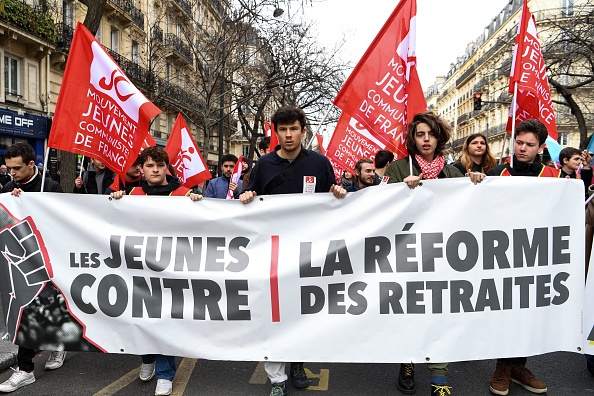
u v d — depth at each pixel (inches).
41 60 683.4
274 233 144.6
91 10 318.0
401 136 181.9
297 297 141.3
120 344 147.4
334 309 140.4
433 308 137.9
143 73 902.4
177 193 158.9
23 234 152.5
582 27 685.3
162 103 945.5
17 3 611.5
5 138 628.1
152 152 156.8
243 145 1905.8
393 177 155.1
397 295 138.7
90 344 148.7
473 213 138.6
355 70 185.3
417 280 138.5
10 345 178.9
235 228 145.7
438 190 139.9
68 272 150.8
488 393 149.9
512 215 138.3
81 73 160.9
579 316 138.3
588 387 154.8
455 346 136.4
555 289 138.9
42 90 689.0
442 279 138.2
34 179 163.2
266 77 820.6
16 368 167.6
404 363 149.3
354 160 188.7
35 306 150.9
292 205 143.6
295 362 151.6
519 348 136.6
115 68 165.5
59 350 149.7
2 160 599.8
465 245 138.4
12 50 624.4
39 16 641.6
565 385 156.3
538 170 158.2
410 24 178.1
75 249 151.0
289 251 143.0
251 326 142.2
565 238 139.1
